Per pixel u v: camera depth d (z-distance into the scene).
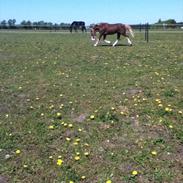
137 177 7.43
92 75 15.03
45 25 64.50
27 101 11.90
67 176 7.53
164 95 11.70
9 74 15.94
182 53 20.78
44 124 9.92
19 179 7.59
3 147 8.80
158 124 9.49
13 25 65.12
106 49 23.69
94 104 11.11
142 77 14.35
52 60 19.27
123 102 11.09
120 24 26.55
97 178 7.47
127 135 9.05
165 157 8.07
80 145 8.68
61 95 12.12
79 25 55.19
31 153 8.52
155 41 30.44
